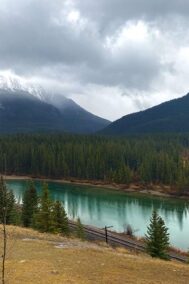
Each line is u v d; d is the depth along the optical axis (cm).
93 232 8538
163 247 5588
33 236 4103
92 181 19500
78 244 4038
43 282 2359
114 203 13975
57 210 6781
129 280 2620
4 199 1772
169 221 11131
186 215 12056
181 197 15550
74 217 11269
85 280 2505
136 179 18862
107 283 2488
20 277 2420
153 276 2823
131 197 15438
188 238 9150
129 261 3275
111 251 3938
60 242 3956
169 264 3409
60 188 17525
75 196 15300
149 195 15925
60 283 2370
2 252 3044
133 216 11675
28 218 7675
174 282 2711
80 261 3041
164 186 17488
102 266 2948
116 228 9994
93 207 13025
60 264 2875
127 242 7756
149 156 19475
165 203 14250
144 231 9725
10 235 3891
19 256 3006
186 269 3244
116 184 18350
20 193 14712
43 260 2944
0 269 2562
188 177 16512
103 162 19962
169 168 17988
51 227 6288
